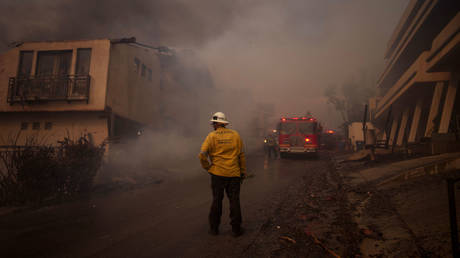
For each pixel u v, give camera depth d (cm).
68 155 763
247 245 314
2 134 1187
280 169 1155
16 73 1193
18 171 695
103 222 455
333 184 664
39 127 1181
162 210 523
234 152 360
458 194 353
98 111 1135
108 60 1155
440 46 1087
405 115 1878
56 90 1154
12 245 352
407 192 432
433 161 616
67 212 547
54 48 1185
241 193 651
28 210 580
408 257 231
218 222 359
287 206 491
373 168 808
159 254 303
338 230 330
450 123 1106
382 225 317
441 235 254
